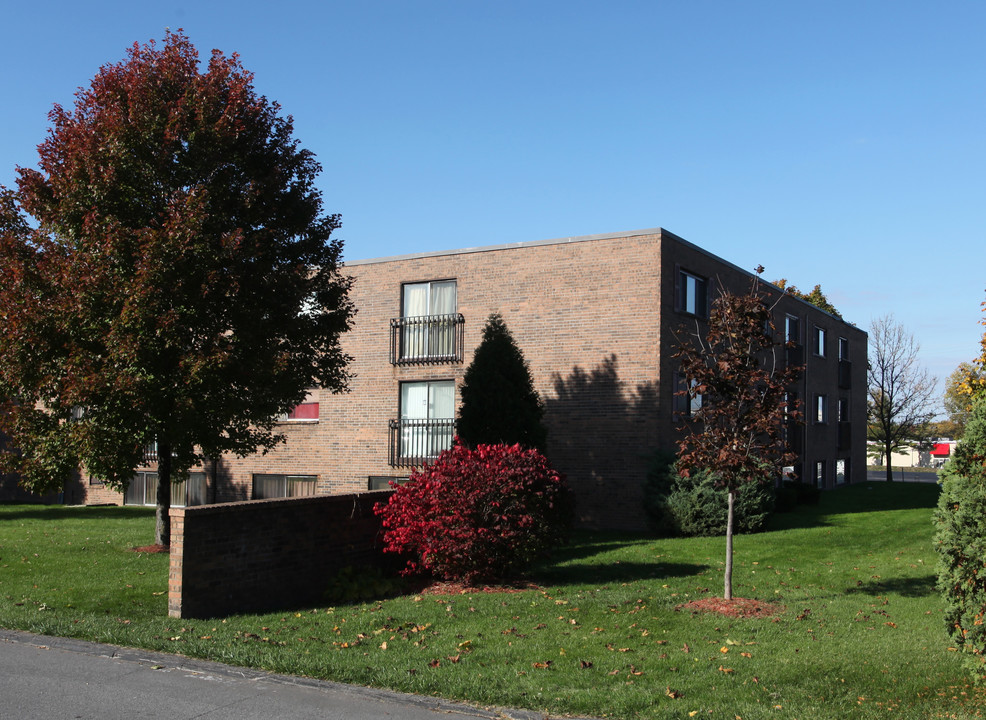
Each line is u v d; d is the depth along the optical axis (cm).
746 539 1659
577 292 2080
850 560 1417
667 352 2009
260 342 1473
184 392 1327
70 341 1341
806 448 3103
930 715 633
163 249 1291
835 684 713
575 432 2045
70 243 1415
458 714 658
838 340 3572
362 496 1307
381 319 2342
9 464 1454
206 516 1034
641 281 2005
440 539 1198
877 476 5578
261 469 2495
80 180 1356
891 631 912
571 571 1331
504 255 2181
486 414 1816
